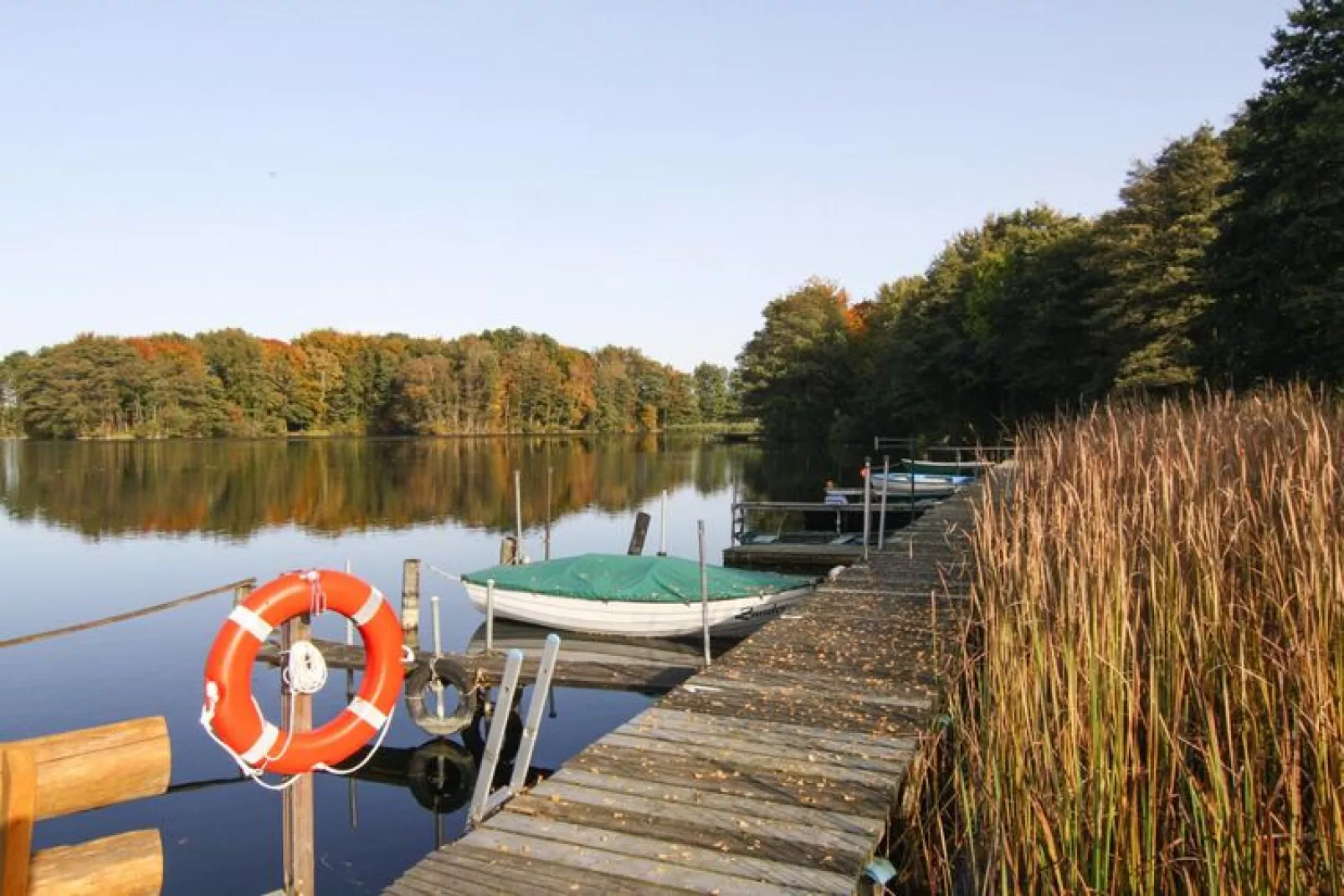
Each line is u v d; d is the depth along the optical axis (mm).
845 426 48906
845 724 4875
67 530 21953
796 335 52469
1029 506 5258
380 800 6918
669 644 10609
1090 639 3658
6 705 8961
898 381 41875
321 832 6387
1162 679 3717
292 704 4691
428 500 28297
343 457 48281
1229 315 20062
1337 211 17328
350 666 8797
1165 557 4105
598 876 3404
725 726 4879
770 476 36469
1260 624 3453
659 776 4246
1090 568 4062
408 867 5887
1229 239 19984
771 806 3934
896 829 4363
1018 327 35406
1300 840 3020
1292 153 17938
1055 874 3330
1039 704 3688
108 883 2934
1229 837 3041
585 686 7750
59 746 2918
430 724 7414
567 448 57219
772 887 3309
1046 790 3506
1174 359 26094
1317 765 2949
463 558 18031
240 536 20938
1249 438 5941
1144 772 3359
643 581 10664
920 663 5984
